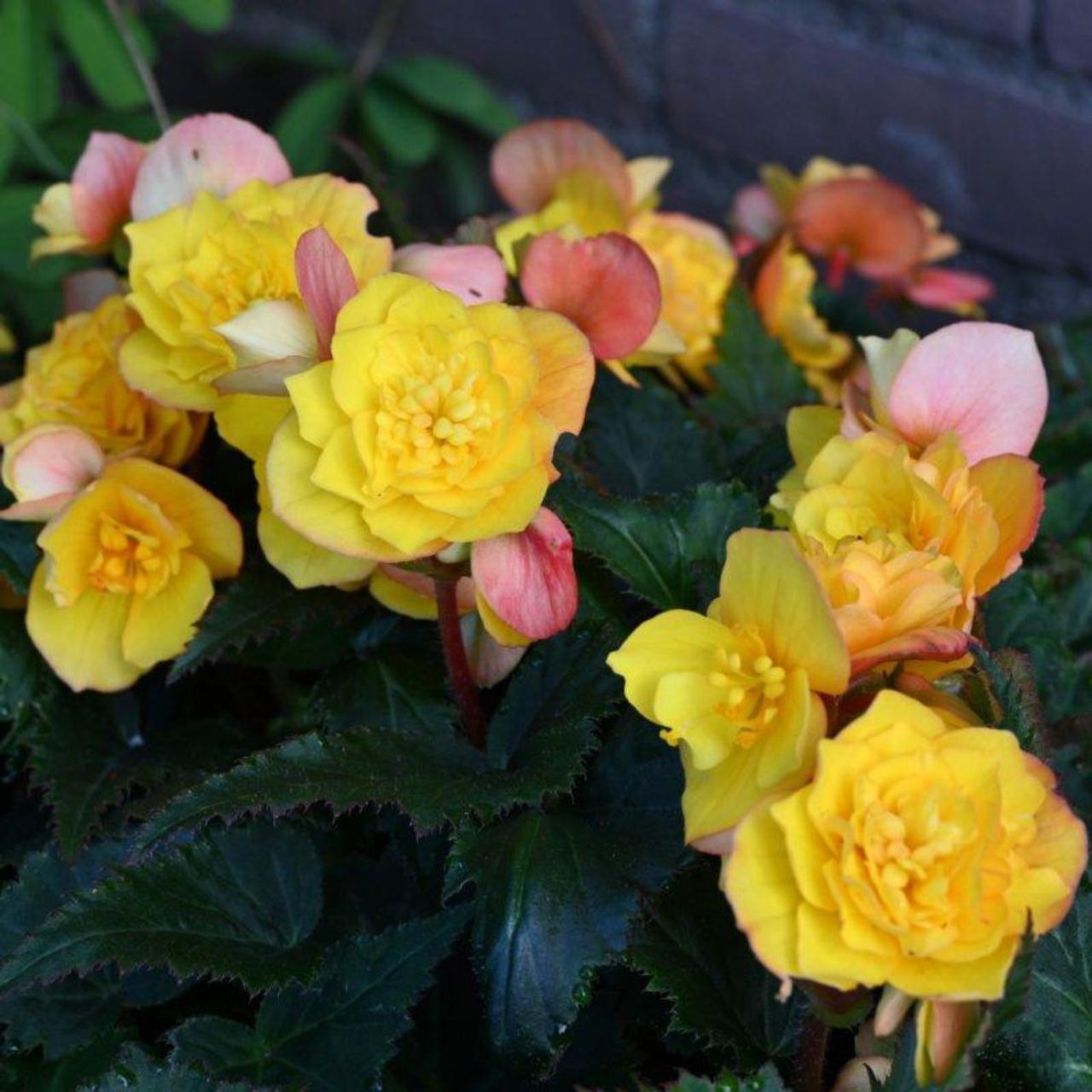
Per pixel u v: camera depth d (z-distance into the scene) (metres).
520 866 0.54
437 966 0.58
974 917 0.46
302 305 0.54
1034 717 0.54
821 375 0.74
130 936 0.54
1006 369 0.55
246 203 0.59
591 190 0.67
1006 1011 0.47
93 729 0.62
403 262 0.59
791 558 0.48
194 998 0.60
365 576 0.56
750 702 0.49
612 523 0.58
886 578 0.50
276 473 0.52
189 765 0.60
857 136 0.97
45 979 0.53
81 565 0.59
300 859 0.58
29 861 0.59
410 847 0.59
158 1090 0.53
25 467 0.59
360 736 0.56
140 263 0.59
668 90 1.02
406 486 0.51
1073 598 0.66
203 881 0.56
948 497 0.52
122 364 0.58
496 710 0.59
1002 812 0.47
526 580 0.52
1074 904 0.54
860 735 0.47
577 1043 0.56
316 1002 0.55
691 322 0.69
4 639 0.62
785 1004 0.54
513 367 0.52
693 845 0.49
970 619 0.52
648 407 0.65
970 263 1.00
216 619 0.58
